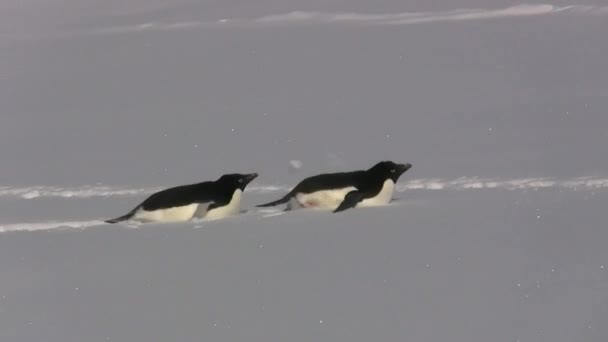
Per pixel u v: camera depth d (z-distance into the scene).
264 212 12.86
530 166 15.36
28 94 24.88
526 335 8.61
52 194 15.60
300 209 12.87
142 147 18.77
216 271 10.41
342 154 17.58
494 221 11.64
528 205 12.40
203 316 9.34
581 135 17.25
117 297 9.90
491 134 17.91
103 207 14.40
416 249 10.71
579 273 9.79
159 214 12.59
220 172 16.88
